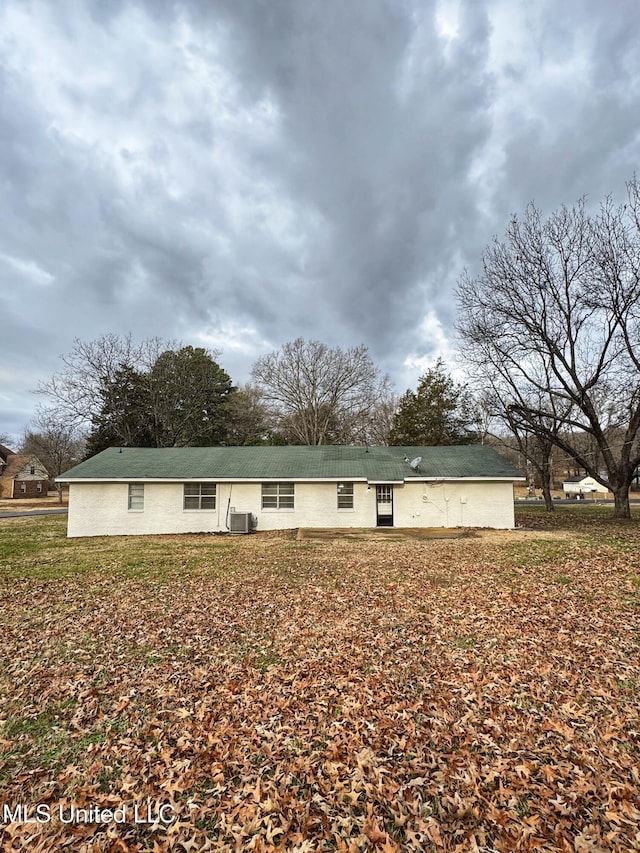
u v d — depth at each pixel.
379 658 5.91
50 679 5.56
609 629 6.61
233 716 4.64
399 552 13.44
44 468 54.66
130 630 7.18
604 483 22.12
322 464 21.27
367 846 2.98
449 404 33.56
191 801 3.47
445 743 4.06
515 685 5.09
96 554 14.05
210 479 19.81
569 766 3.68
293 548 14.66
